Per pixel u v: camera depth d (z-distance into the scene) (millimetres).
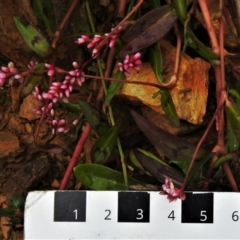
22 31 284
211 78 311
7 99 318
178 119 290
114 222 292
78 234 292
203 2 284
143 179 308
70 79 277
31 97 313
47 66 276
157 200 292
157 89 294
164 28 285
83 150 313
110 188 292
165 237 292
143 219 292
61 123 291
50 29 292
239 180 308
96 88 301
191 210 292
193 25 303
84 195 292
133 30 283
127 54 285
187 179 281
